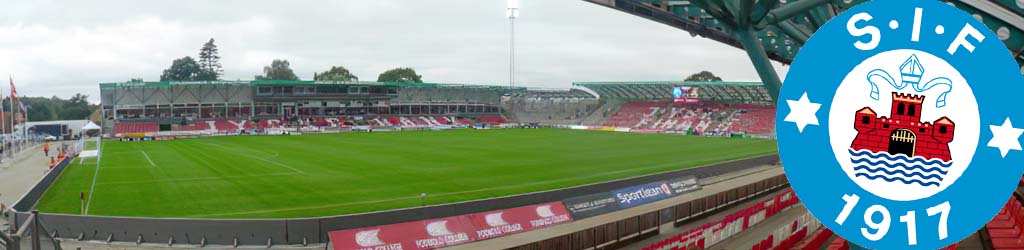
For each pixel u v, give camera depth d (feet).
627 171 150.61
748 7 33.37
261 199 107.34
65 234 78.18
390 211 80.38
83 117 503.20
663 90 377.30
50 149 219.00
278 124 328.08
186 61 575.38
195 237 75.82
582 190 102.94
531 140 261.24
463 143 240.12
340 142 243.40
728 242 74.84
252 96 329.31
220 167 152.56
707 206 94.22
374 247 67.87
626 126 373.61
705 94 366.63
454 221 75.77
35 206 101.30
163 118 305.73
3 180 137.80
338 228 77.30
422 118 380.58
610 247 73.82
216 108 323.78
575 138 278.46
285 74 619.67
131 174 138.92
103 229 77.30
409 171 146.82
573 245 68.18
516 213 82.79
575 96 411.13
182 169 148.36
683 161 177.47
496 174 142.61
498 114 427.74
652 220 81.61
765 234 78.59
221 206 101.04
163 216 93.35
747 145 245.45
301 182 127.44
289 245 75.72
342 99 347.97
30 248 26.30
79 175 137.69
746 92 348.18
